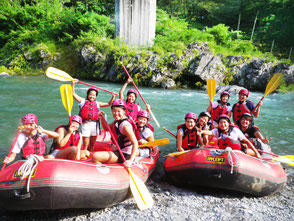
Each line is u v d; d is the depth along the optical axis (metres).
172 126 6.76
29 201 2.35
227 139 3.52
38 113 7.28
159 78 15.84
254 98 12.34
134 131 3.36
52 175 2.36
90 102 3.92
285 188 3.69
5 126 5.94
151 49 17.84
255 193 3.30
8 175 2.40
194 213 2.84
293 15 22.09
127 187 2.85
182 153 3.58
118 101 2.98
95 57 18.69
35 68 21.27
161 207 2.94
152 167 3.62
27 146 2.82
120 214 2.76
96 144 4.16
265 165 3.38
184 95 12.66
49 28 23.78
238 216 2.80
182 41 20.19
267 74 15.13
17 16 25.72
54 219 2.65
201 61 15.84
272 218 2.79
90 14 23.09
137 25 19.89
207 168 3.19
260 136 4.01
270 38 23.42
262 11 27.83
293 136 6.26
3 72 19.53
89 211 2.82
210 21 36.28
